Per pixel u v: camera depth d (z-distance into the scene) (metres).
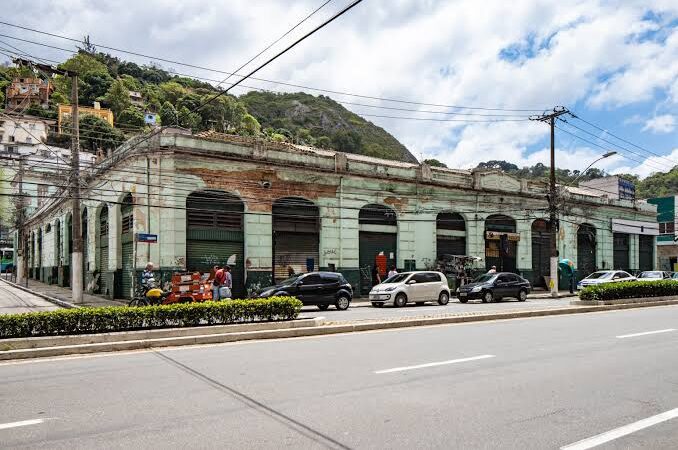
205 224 23.48
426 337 11.68
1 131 58.69
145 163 22.73
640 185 69.94
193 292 19.41
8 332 10.27
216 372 7.93
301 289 20.30
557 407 6.05
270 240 24.91
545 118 30.41
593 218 40.44
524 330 12.93
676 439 5.02
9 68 74.88
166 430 5.20
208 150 23.33
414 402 6.22
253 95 144.12
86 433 5.11
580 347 10.29
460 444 4.82
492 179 33.81
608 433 5.17
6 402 6.28
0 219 58.91
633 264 43.72
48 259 44.19
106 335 10.50
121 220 25.88
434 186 30.92
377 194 28.77
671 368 8.29
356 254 27.86
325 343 10.88
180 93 81.38
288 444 4.80
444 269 30.64
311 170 26.19
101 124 61.34
